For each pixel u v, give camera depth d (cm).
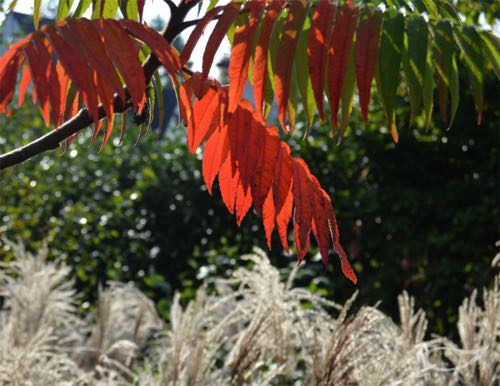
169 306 731
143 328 479
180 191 920
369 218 828
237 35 178
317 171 873
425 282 798
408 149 844
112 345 448
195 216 909
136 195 916
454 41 191
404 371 329
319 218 186
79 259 868
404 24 173
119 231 909
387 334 352
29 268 488
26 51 163
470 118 807
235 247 841
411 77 173
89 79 166
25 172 943
